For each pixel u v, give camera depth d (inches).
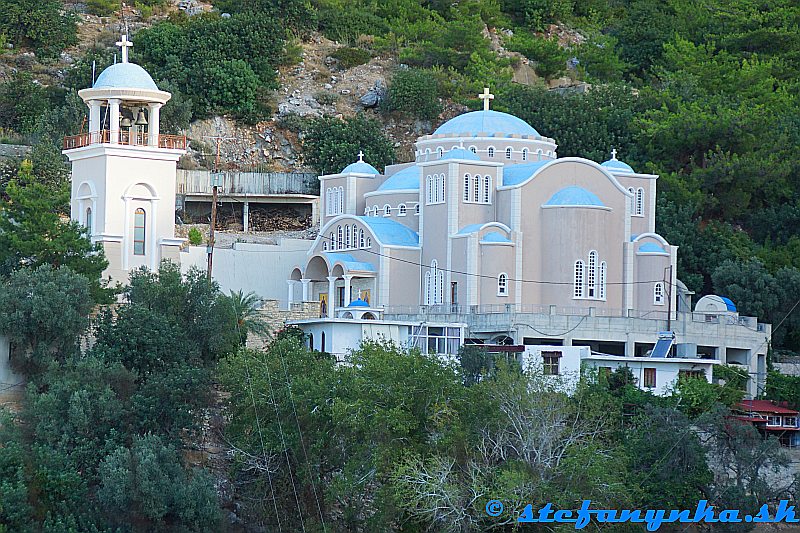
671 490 6835.6
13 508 5994.1
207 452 6875.0
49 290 7032.5
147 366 6998.0
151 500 6205.7
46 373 6811.0
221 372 6914.4
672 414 7086.6
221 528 6378.0
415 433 6510.8
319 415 6624.0
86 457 6451.8
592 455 6412.4
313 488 6530.5
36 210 7854.3
